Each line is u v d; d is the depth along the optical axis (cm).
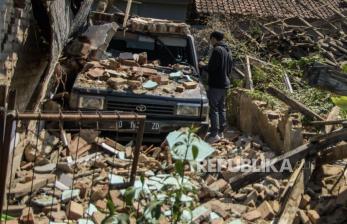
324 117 848
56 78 702
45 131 680
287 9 1898
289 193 564
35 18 623
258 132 829
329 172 662
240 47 1378
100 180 588
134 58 851
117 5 1650
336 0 2073
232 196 594
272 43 1484
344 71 466
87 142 682
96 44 807
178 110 717
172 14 1833
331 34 1627
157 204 352
